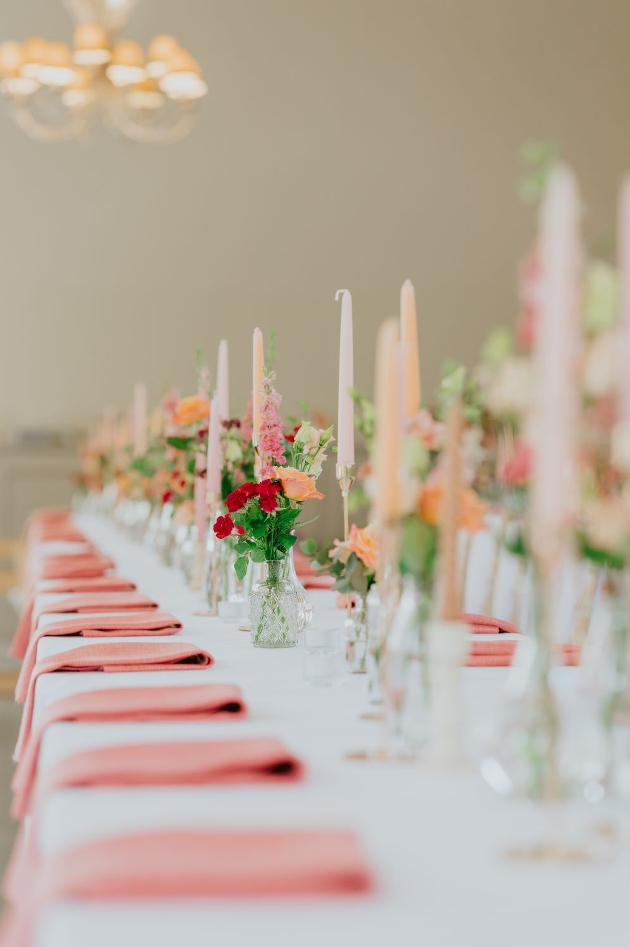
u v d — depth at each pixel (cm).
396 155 851
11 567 728
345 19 843
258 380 202
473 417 109
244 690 149
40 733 127
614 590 97
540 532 86
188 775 102
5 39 786
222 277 830
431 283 854
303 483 184
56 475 785
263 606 188
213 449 230
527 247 860
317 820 93
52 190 810
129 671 163
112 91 599
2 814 323
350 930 71
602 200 865
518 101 862
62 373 812
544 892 78
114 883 73
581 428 90
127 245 820
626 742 96
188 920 71
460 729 108
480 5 857
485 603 278
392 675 114
